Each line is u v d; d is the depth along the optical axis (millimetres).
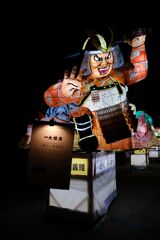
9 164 11797
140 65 6344
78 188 6129
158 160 27297
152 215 6820
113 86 6469
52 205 6441
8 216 6672
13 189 10469
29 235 5328
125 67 6445
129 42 6488
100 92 6543
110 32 6629
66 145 4785
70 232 5531
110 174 8398
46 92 7105
